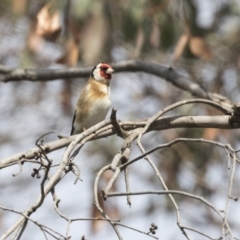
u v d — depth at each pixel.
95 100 11.59
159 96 15.74
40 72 12.13
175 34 12.52
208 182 15.19
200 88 11.56
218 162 14.99
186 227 6.43
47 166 6.80
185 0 12.14
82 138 7.77
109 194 6.64
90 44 10.79
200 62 15.00
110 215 11.91
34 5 12.82
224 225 6.27
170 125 8.77
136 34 12.00
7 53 15.74
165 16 12.38
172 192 6.52
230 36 14.98
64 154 7.28
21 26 15.55
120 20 11.91
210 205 6.41
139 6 11.75
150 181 15.58
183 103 8.35
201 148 14.91
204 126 8.84
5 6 15.56
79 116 11.69
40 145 7.38
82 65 13.41
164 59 14.81
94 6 10.89
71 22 10.84
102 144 15.74
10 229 6.38
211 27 14.50
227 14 14.44
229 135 12.90
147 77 15.91
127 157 7.70
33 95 17.25
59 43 14.77
